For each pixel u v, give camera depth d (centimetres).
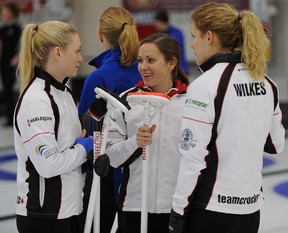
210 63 741
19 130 763
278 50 3369
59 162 739
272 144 810
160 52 837
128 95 798
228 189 719
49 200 763
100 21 998
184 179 715
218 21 734
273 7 3192
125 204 857
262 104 739
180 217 725
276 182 1756
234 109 714
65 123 776
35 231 773
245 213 732
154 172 835
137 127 845
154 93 782
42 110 744
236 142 716
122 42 969
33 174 768
